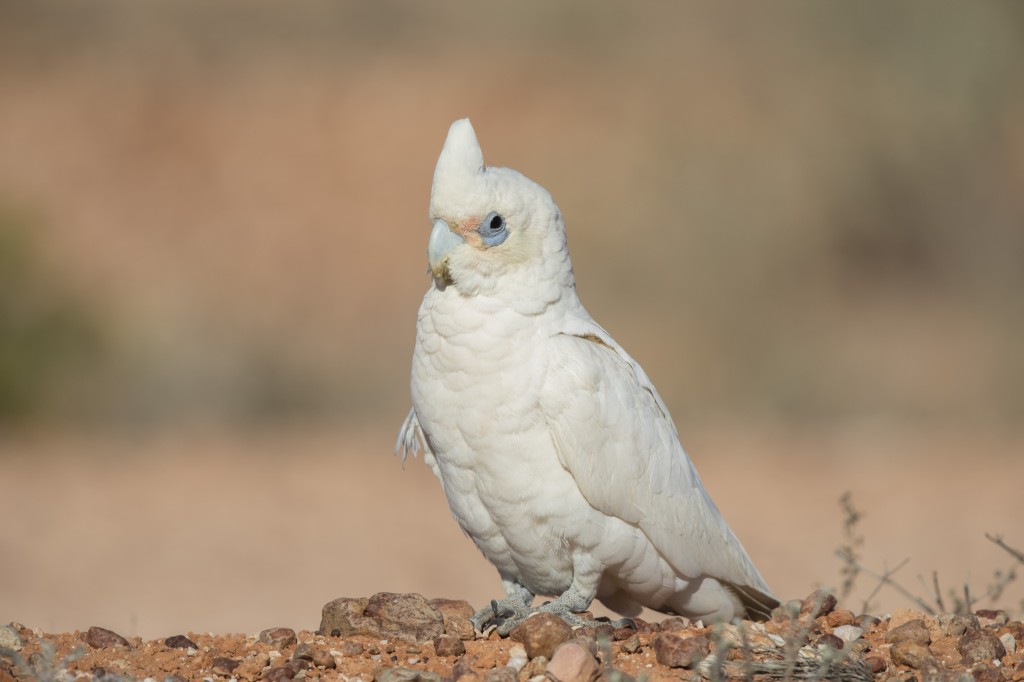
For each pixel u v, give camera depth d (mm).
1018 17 37656
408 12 41844
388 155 35562
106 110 36188
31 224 27562
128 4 40312
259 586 14281
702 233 32969
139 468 21625
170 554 15789
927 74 37531
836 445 23406
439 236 7098
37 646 7004
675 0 40312
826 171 35750
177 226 32469
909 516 17281
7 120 35719
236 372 27719
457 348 7102
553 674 6242
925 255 36031
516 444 7105
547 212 7203
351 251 32562
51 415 25297
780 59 38375
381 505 18906
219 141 35438
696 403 27688
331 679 6434
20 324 25703
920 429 25031
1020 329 32125
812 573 14438
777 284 33000
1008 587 13305
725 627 6727
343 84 38156
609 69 38562
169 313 28812
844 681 6316
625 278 31516
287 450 23547
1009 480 19328
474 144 7148
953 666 6629
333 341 29906
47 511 18125
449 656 6781
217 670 6562
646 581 7637
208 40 39688
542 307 7184
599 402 7137
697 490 7719
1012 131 37688
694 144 35438
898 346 30812
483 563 15594
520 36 40875
